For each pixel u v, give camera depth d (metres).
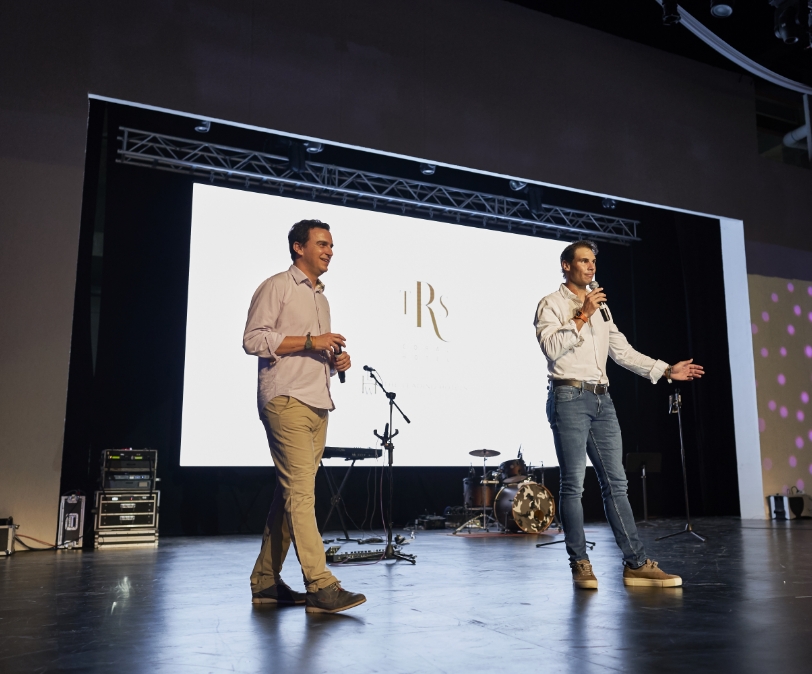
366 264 7.00
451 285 7.35
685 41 7.37
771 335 7.59
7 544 4.29
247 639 1.72
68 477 5.94
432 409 7.03
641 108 7.24
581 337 2.71
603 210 8.62
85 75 5.15
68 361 4.85
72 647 1.64
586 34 7.09
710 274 8.97
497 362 7.41
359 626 1.87
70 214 5.00
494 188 7.99
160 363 6.50
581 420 2.69
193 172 6.61
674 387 8.82
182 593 2.56
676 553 3.80
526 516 5.85
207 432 6.19
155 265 6.61
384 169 7.51
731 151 7.71
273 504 2.33
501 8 6.71
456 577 2.99
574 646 1.61
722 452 8.70
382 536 5.78
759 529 5.74
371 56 6.08
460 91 6.39
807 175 8.20
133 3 5.35
